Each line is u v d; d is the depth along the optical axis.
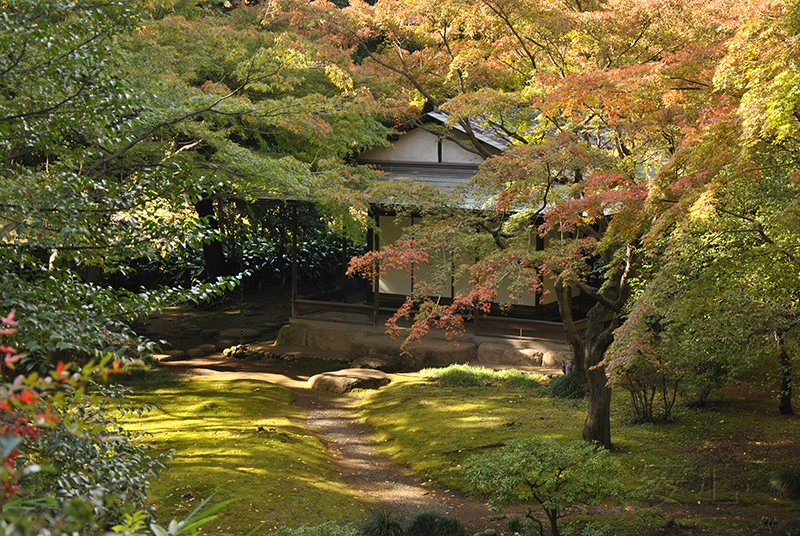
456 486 10.91
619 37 11.70
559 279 11.36
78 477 3.42
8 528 1.70
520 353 18.36
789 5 6.56
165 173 5.11
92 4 5.27
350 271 11.59
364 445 13.55
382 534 8.63
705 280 8.02
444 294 20.12
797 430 12.88
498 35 14.20
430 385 16.72
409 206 12.26
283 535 8.32
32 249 4.29
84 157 5.72
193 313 25.53
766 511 9.51
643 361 11.81
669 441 12.44
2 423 1.97
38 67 4.81
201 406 14.76
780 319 8.13
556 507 8.05
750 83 6.84
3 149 4.78
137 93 7.70
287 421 14.24
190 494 9.41
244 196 14.71
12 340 3.70
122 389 4.45
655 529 8.77
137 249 4.64
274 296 28.12
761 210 8.49
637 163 10.74
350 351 19.77
